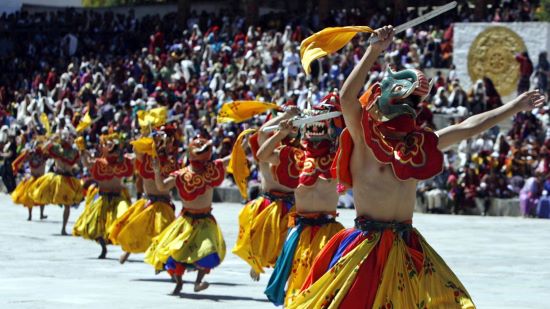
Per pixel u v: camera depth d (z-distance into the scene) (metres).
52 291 22.17
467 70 60.34
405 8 72.62
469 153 51.81
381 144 12.22
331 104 17.70
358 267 12.16
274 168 18.92
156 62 74.12
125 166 29.78
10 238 35.59
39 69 84.12
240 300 21.14
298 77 61.56
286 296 17.45
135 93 70.00
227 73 68.00
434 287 12.23
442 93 56.72
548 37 58.50
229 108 21.05
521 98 12.54
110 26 86.44
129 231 25.42
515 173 50.09
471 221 44.97
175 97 67.69
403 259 12.23
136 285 23.64
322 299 12.16
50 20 91.00
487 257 30.06
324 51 12.55
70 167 38.09
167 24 83.25
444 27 67.62
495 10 67.56
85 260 29.17
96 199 30.06
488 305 20.48
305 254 17.41
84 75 76.56
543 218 47.16
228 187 58.50
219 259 21.86
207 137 58.84
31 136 70.12
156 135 25.08
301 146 19.02
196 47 72.56
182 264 21.81
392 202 12.33
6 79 84.06
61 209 52.53
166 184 22.23
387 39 11.97
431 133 12.27
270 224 20.64
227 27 76.75
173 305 20.22
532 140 51.91
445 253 31.16
